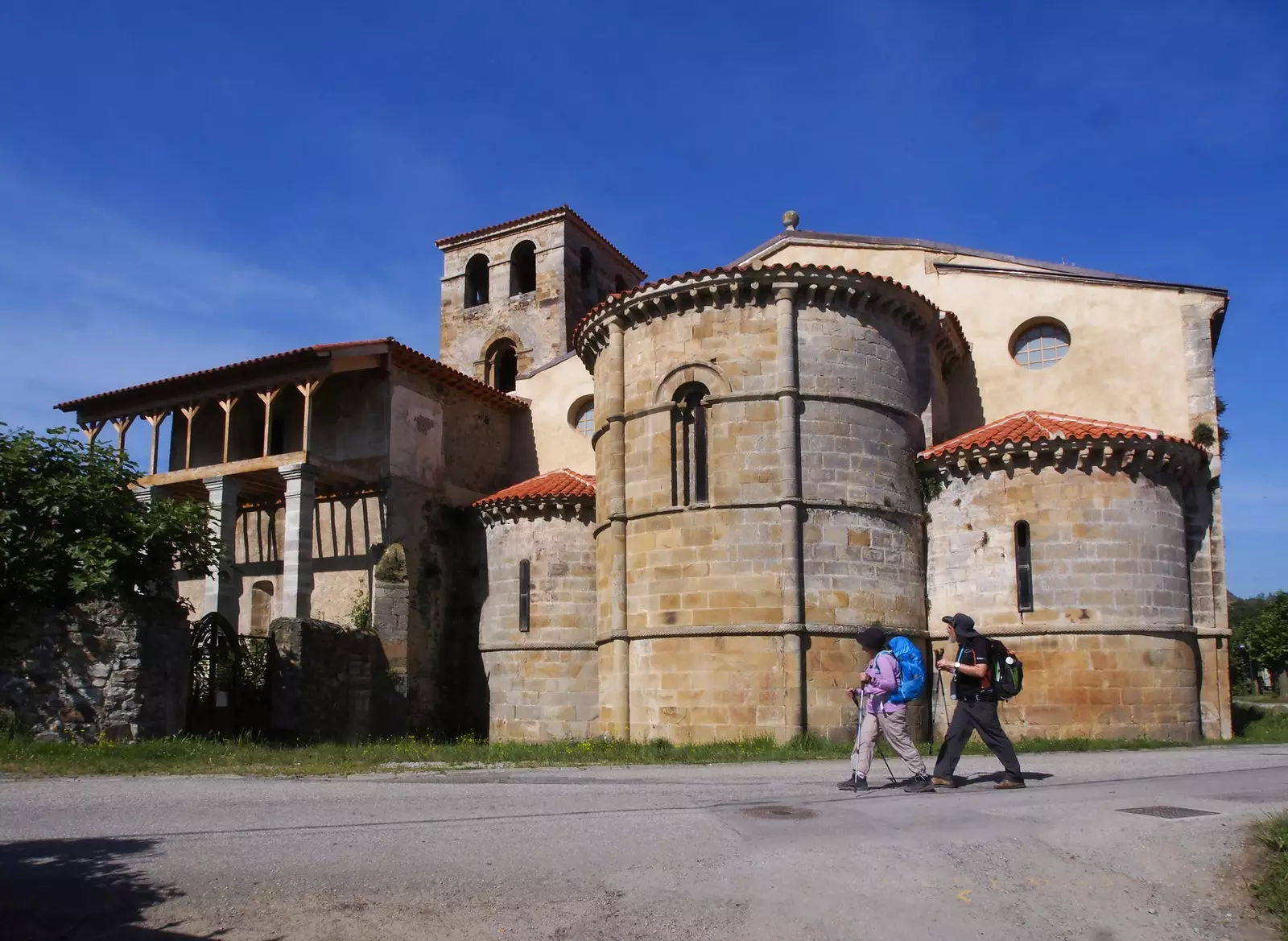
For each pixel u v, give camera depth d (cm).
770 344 2450
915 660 1355
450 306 4888
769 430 2409
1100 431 2452
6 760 1647
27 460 2094
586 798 1299
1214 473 2669
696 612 2373
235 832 1072
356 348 3161
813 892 852
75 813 1186
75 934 779
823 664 2317
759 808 1188
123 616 1980
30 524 2028
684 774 1625
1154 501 2452
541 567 3161
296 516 2953
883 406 2519
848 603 2369
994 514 2477
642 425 2542
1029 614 2406
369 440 3300
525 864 934
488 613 3288
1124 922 803
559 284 4619
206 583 3145
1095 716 2339
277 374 3169
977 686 1364
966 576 2491
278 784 1455
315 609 3269
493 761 1859
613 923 791
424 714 3178
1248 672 8188
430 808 1216
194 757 1769
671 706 2369
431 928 786
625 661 2472
